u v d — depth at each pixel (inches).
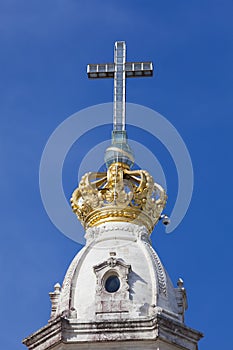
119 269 2672.2
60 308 2672.2
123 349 2549.2
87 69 3110.2
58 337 2573.8
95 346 2559.1
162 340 2554.1
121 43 3159.5
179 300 2721.5
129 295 2645.2
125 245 2770.7
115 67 3107.8
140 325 2566.4
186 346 2591.0
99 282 2662.4
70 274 2726.4
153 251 2778.1
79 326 2581.2
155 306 2625.5
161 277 2704.2
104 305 2628.0
